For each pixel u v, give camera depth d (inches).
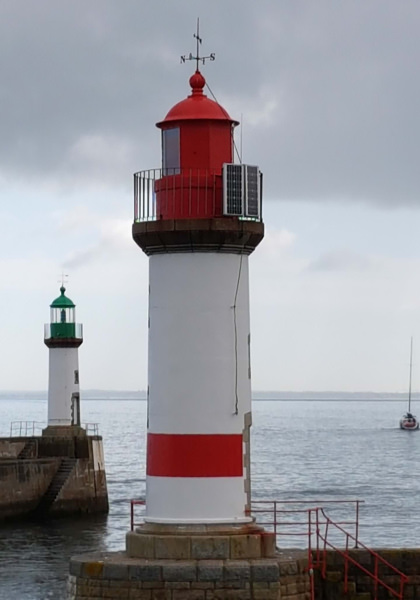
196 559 1717.5
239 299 1785.2
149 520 1754.4
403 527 3988.7
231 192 1765.5
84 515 4488.2
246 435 1772.9
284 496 5270.7
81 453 4566.9
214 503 1739.7
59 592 2837.1
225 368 1763.0
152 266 1801.2
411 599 1973.4
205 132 1787.6
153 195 1806.1
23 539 3784.5
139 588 1692.9
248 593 1684.3
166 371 1765.5
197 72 1843.0
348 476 6501.0
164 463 1753.2
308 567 1758.1
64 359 4667.8
